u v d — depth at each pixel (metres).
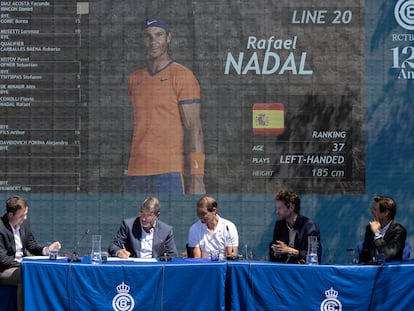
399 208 17.19
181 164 17.25
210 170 17.22
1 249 12.23
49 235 17.19
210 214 13.77
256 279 11.58
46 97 17.25
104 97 17.27
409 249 13.20
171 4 17.28
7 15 17.27
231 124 17.25
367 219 17.14
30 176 17.20
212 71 17.28
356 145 17.22
